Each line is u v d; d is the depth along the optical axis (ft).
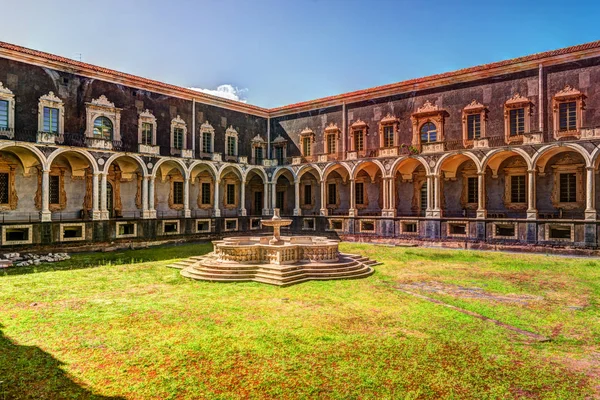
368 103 115.85
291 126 132.16
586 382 24.25
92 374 25.32
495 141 93.45
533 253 82.74
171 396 22.50
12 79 82.23
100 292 47.44
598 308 40.52
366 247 95.45
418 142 106.01
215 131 121.49
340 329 33.58
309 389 23.20
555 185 91.71
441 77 101.96
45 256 75.87
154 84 105.81
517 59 91.25
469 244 91.25
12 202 88.07
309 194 133.08
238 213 127.54
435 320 36.09
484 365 26.53
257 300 43.24
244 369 25.90
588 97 83.35
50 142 84.28
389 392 22.85
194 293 46.62
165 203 115.55
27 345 30.27
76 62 91.04
